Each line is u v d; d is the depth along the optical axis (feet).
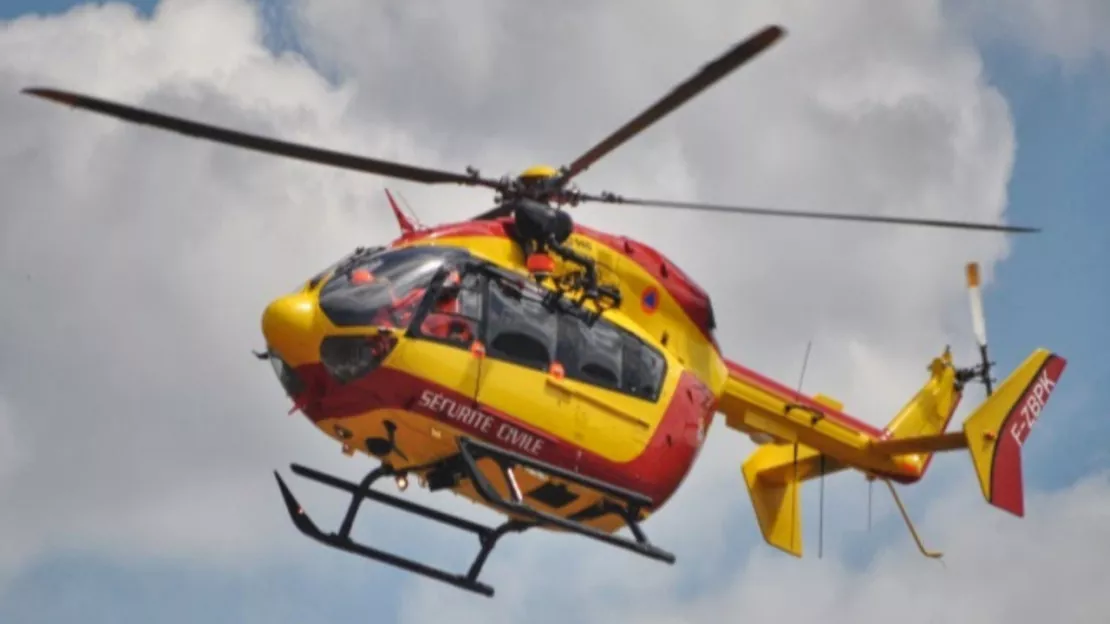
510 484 195.52
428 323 190.19
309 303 190.29
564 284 203.31
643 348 210.79
